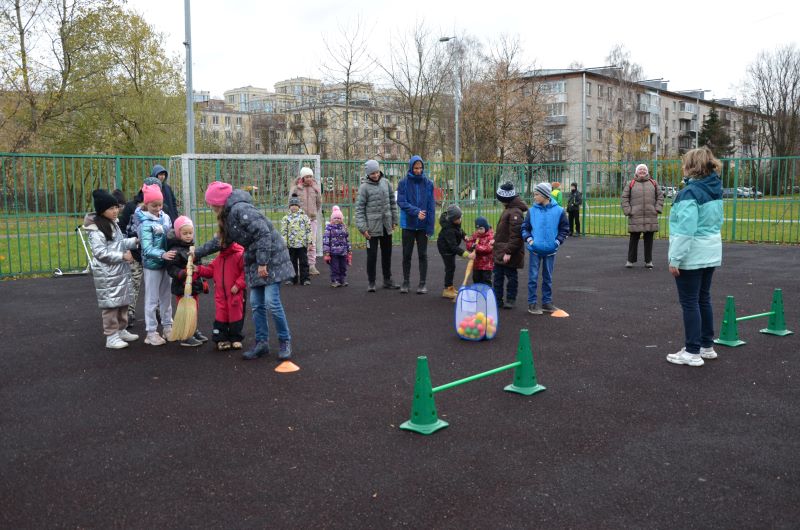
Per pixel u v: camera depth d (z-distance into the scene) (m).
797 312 8.12
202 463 3.82
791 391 5.04
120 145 31.69
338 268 10.41
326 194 16.14
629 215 12.48
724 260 13.61
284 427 4.39
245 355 6.12
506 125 39.09
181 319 6.31
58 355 6.35
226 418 4.57
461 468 3.71
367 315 8.16
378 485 3.50
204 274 6.62
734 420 4.43
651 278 11.26
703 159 5.60
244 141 67.75
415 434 4.24
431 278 11.52
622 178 20.58
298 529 3.05
